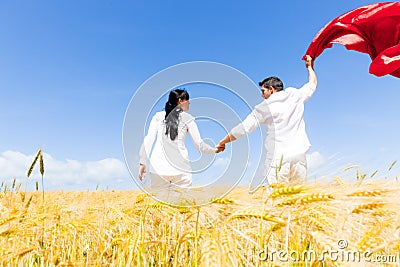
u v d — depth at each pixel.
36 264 2.13
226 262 1.22
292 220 1.55
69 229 2.45
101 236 2.34
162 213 2.40
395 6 3.12
